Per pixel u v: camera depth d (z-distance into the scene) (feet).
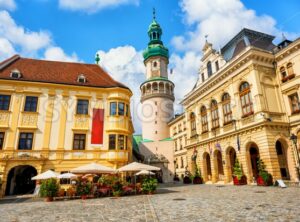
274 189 55.47
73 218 29.89
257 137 72.95
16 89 80.12
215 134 95.61
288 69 76.54
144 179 66.33
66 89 85.20
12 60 91.97
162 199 48.26
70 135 80.74
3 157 71.36
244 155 77.97
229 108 89.56
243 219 25.30
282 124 71.82
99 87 88.02
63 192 57.98
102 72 102.94
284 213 27.25
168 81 189.37
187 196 51.93
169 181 156.35
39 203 49.37
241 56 81.61
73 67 100.12
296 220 23.67
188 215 29.19
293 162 69.97
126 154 83.30
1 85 79.00
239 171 77.77
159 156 163.63
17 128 76.69
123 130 84.64
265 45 93.71
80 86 85.87
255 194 47.78
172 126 171.94
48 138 78.43
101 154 81.25
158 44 202.08
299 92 71.00
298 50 72.74
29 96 81.20
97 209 37.11
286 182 64.80
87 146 81.00
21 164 72.64
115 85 90.58
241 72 83.30
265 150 69.05
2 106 77.82
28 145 76.43
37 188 71.36
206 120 105.81
